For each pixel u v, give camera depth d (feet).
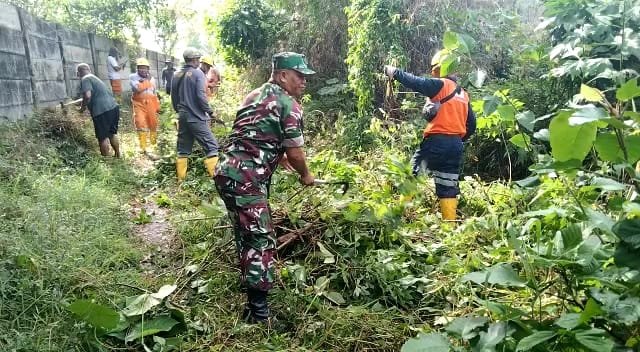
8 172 15.80
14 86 22.77
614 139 6.57
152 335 9.31
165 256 13.08
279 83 10.25
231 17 31.68
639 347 5.98
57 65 28.84
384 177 15.08
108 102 22.09
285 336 9.55
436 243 12.39
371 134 21.22
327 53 28.84
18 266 10.11
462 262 10.91
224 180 9.87
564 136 6.77
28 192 14.70
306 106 25.81
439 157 14.92
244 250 9.94
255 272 9.75
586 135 6.71
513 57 22.15
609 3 16.93
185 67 19.48
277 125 9.93
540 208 11.28
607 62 14.75
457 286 10.09
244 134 9.95
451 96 14.79
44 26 27.22
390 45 23.16
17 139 19.20
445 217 15.07
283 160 11.50
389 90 23.04
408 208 14.53
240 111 10.21
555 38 19.19
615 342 6.13
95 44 36.78
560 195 11.00
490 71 23.15
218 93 32.40
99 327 8.73
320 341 9.13
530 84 19.22
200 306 10.37
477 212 15.74
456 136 14.98
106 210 14.83
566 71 15.71
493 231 12.06
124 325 9.21
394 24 23.09
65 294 9.85
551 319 7.30
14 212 12.42
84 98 21.81
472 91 19.83
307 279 11.11
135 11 51.62
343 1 27.99
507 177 19.11
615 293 6.33
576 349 6.25
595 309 6.07
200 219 13.44
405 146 19.48
